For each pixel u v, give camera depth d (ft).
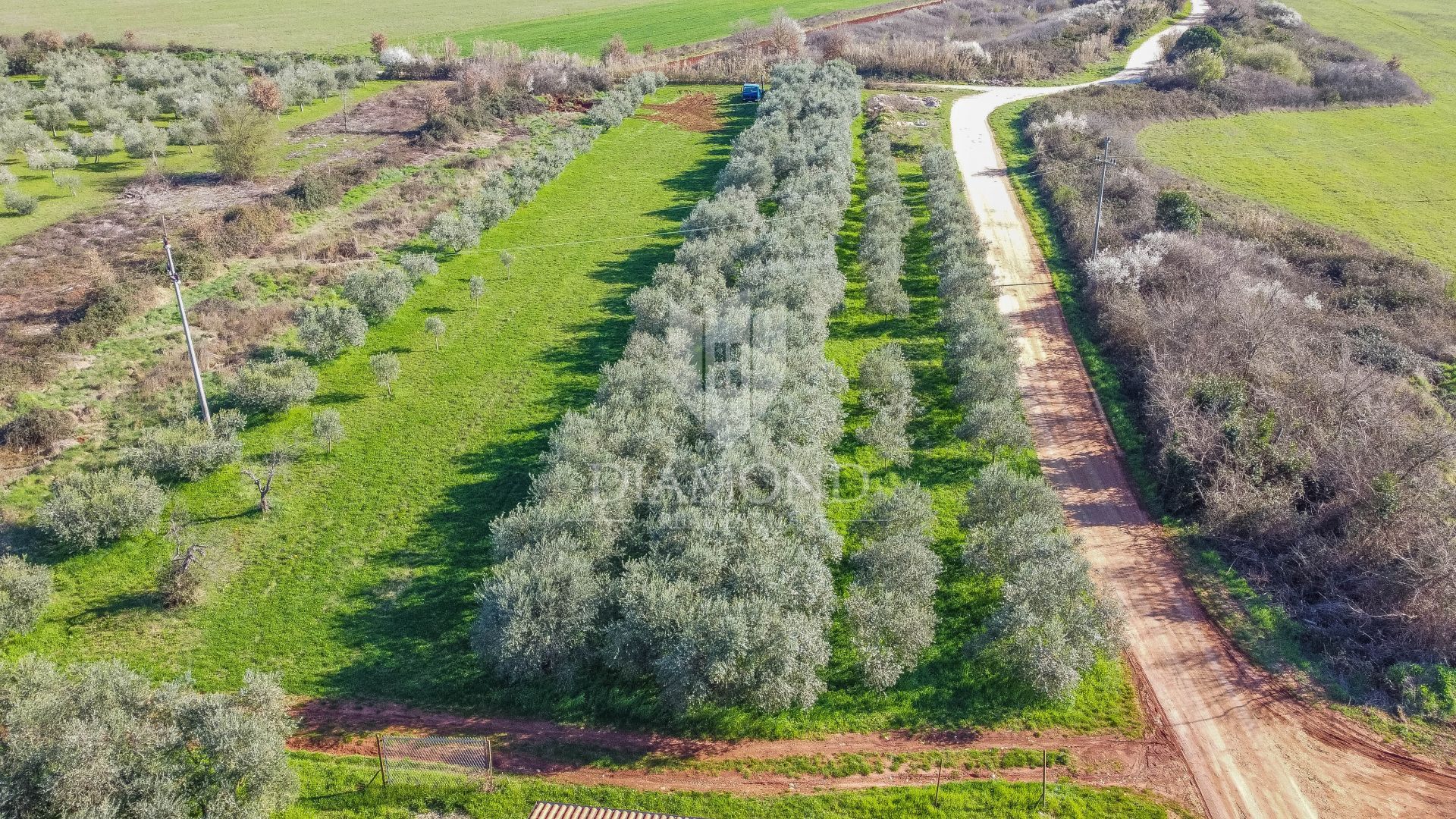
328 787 75.31
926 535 104.22
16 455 113.70
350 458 120.37
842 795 75.46
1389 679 85.25
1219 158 242.78
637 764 78.28
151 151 211.00
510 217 201.05
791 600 85.61
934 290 167.53
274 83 251.19
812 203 183.62
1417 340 145.89
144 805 65.72
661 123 270.67
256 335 144.36
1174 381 122.21
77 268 156.25
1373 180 230.07
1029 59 321.32
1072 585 89.97
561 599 83.82
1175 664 89.04
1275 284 151.12
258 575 100.07
